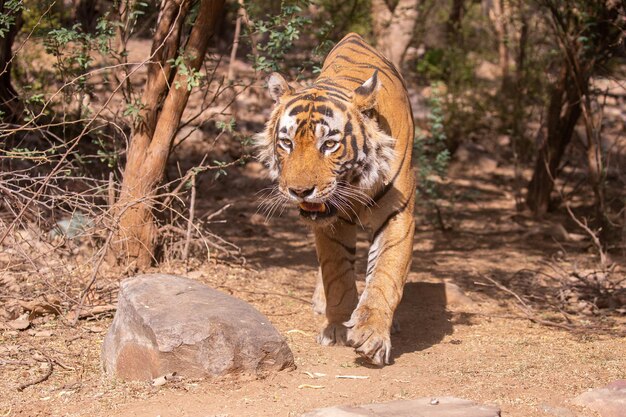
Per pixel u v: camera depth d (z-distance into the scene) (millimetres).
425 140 14625
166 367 6090
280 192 6562
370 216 7082
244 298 8938
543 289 10078
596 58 12602
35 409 5605
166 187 9711
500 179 18031
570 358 7074
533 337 7910
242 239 12344
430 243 13078
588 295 9492
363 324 6516
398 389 6062
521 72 16719
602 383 6312
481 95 20188
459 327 8258
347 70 7465
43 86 12031
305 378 6270
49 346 6949
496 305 9305
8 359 6566
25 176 7914
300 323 8117
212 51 10055
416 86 21203
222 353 6145
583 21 12461
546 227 13883
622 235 12086
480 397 5926
